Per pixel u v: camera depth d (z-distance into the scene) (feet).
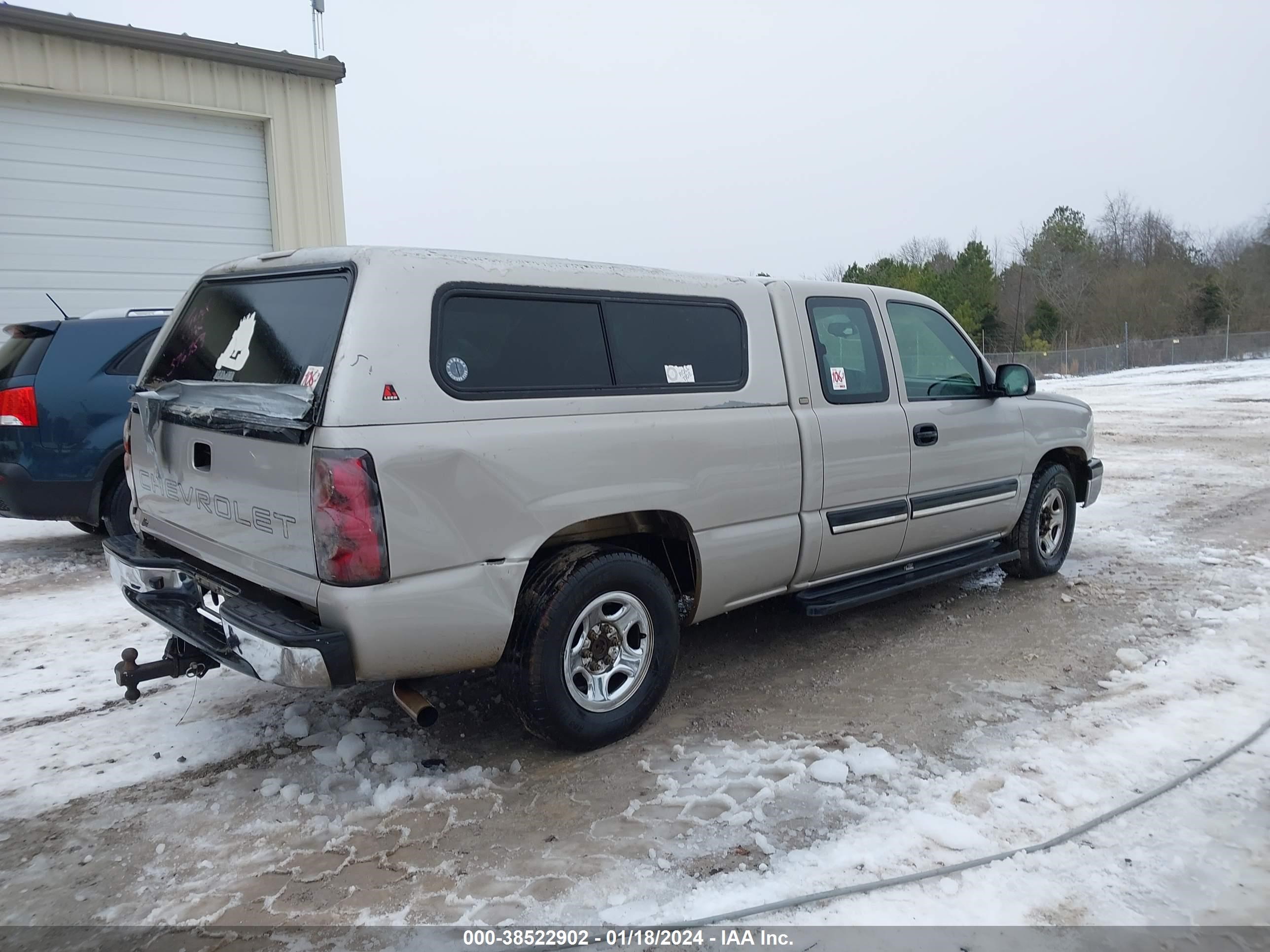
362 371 9.95
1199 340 139.23
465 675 15.05
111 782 11.53
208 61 35.70
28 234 33.24
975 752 12.28
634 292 12.77
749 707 13.91
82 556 23.70
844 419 15.19
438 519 10.32
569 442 11.50
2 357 22.09
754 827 10.40
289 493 10.22
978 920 8.74
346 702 14.03
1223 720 13.28
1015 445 19.02
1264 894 9.16
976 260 171.53
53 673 15.24
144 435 13.37
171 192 36.06
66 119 33.58
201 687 14.64
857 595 15.70
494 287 11.21
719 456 13.29
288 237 38.50
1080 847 9.98
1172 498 32.07
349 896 9.16
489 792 11.27
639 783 11.49
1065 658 15.99
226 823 10.57
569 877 9.46
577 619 11.69
